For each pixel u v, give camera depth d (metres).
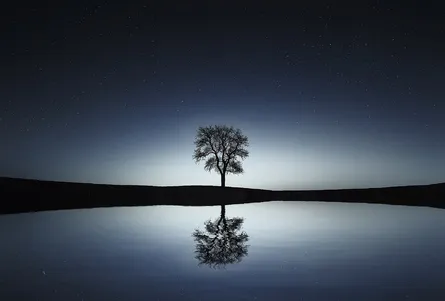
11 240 11.88
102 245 11.02
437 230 14.15
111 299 6.02
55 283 6.95
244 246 10.89
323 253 9.78
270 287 6.70
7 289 6.55
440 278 7.21
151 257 9.31
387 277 7.31
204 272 7.77
